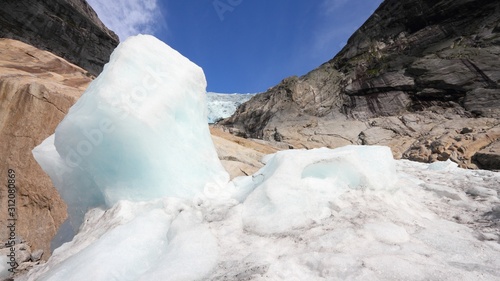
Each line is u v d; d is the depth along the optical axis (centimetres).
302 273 224
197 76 497
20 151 777
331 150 454
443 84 1997
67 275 239
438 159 1348
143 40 448
